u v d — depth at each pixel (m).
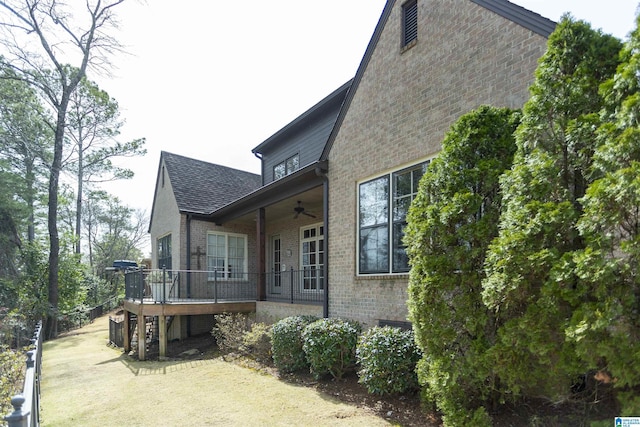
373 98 6.95
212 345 10.05
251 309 10.43
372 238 6.72
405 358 4.79
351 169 7.32
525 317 2.98
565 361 2.82
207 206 13.50
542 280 2.94
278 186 9.12
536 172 3.14
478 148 4.07
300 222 12.54
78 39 15.62
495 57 4.91
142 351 9.18
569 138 3.04
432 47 5.84
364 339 5.29
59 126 16.09
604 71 3.10
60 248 16.98
